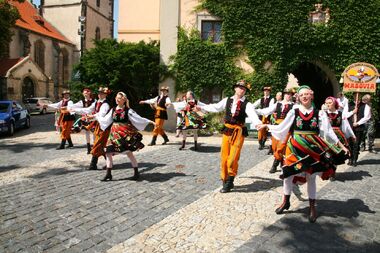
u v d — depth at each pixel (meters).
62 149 10.62
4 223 4.60
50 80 40.53
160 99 11.34
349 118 8.68
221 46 15.95
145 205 5.36
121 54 17.19
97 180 6.81
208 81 16.05
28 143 12.07
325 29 15.50
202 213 5.02
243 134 6.06
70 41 50.16
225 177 6.12
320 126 4.74
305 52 15.85
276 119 8.72
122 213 5.00
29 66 36.97
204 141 12.65
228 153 6.09
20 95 35.66
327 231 4.41
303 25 15.54
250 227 4.52
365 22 15.50
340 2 15.45
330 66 15.95
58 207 5.23
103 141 7.71
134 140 6.62
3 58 37.25
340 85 15.95
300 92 4.76
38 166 8.15
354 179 7.11
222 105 6.30
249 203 5.46
